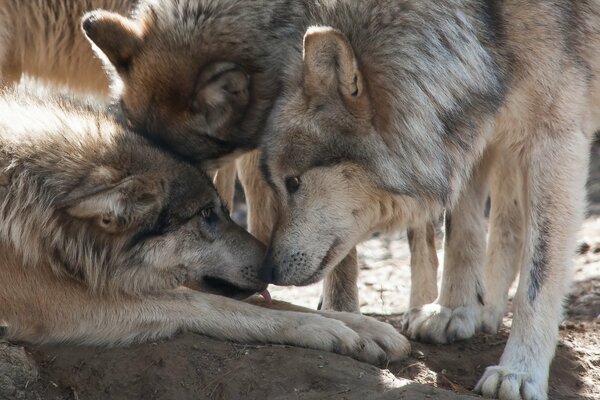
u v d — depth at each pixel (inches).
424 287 519.2
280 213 403.2
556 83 401.4
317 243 396.5
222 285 427.5
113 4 504.1
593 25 417.1
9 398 355.6
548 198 404.2
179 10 428.8
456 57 390.6
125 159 398.6
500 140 423.8
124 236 394.6
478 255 450.9
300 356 378.3
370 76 381.1
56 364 375.6
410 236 522.0
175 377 369.4
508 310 551.2
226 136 438.6
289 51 410.0
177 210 404.5
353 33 386.0
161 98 427.2
